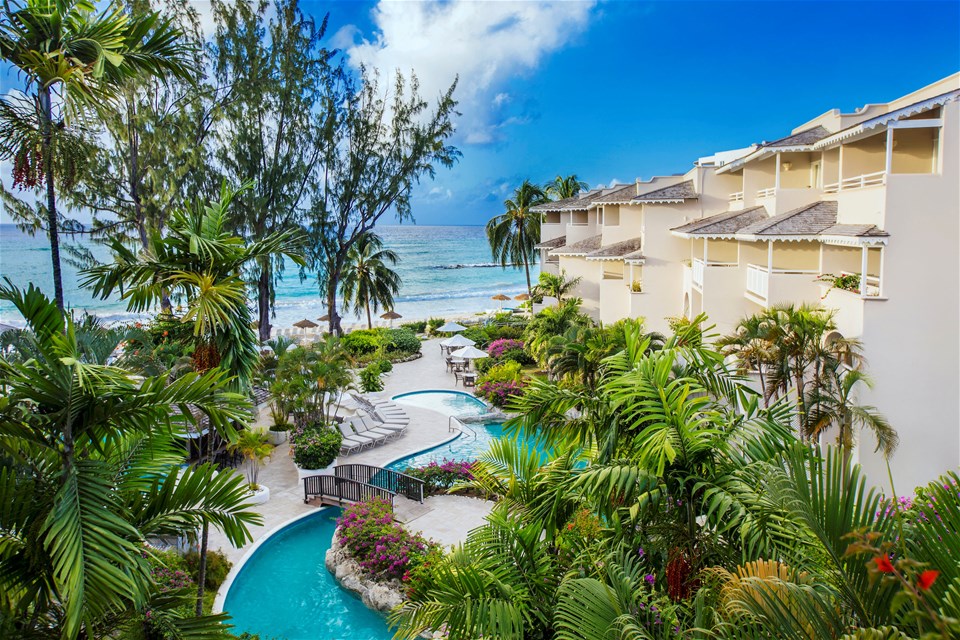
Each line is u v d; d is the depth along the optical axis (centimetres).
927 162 2086
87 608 636
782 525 695
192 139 3784
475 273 14112
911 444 1697
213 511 873
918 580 412
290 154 4209
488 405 3306
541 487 993
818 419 1636
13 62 1011
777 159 2322
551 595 890
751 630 516
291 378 2598
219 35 3881
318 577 1686
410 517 1972
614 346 2205
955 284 1656
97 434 770
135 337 1619
